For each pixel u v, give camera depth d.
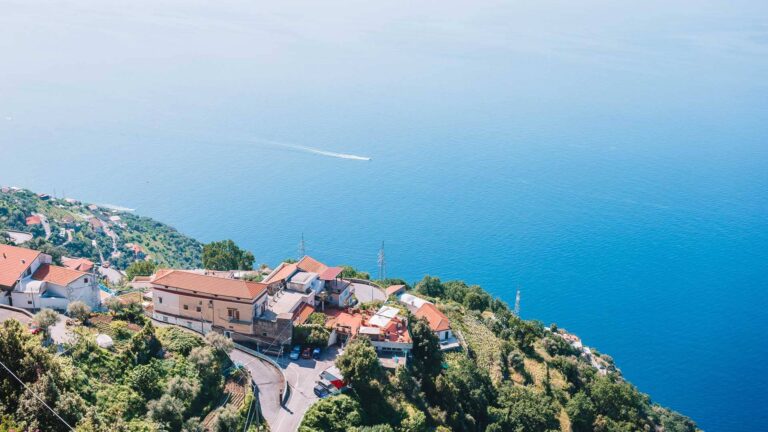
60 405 83.00
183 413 101.62
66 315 120.81
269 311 141.62
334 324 143.12
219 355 120.69
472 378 148.38
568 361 182.25
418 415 121.50
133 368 106.19
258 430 105.62
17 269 129.00
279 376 124.19
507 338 189.38
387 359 134.88
